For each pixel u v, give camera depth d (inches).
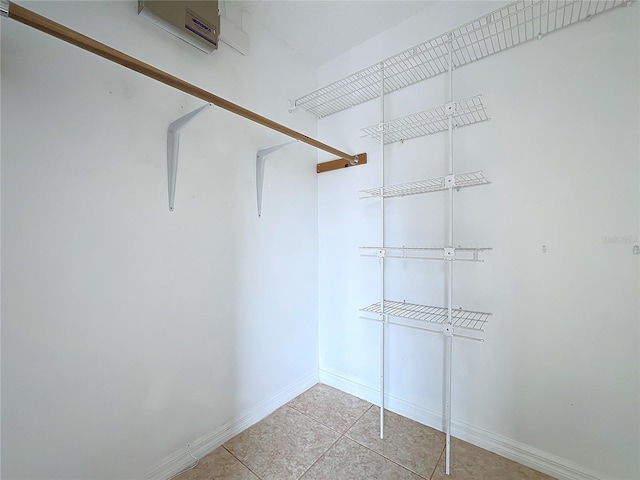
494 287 57.6
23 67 36.7
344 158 75.4
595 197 47.8
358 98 77.2
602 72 46.8
